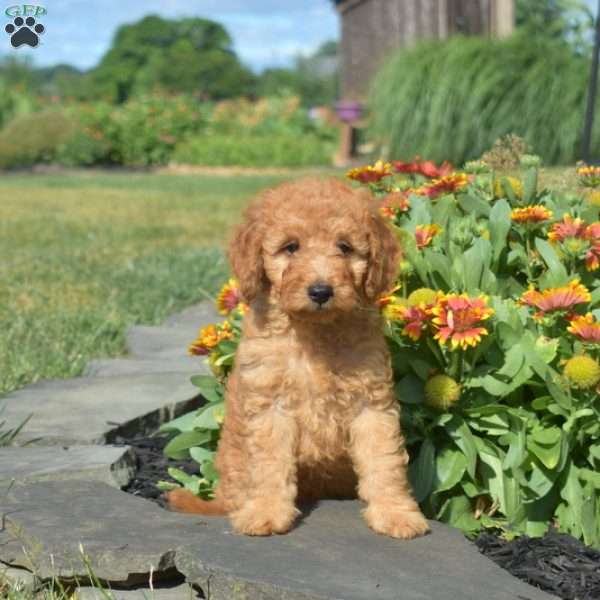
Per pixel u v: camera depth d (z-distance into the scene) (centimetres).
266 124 831
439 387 112
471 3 475
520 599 90
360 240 106
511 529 111
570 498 110
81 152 768
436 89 364
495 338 114
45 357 175
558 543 106
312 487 111
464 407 115
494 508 114
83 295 237
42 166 768
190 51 1859
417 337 112
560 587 98
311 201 107
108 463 121
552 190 144
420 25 496
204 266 276
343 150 616
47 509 108
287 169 724
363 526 104
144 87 1752
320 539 101
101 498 111
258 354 104
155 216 423
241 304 127
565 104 356
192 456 125
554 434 110
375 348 105
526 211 123
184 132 799
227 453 110
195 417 128
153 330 202
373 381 104
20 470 119
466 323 108
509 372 112
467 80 360
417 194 140
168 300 234
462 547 100
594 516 110
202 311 222
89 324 204
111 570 97
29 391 155
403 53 388
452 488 115
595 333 108
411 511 104
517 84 360
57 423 139
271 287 107
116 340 195
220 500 111
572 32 403
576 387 109
